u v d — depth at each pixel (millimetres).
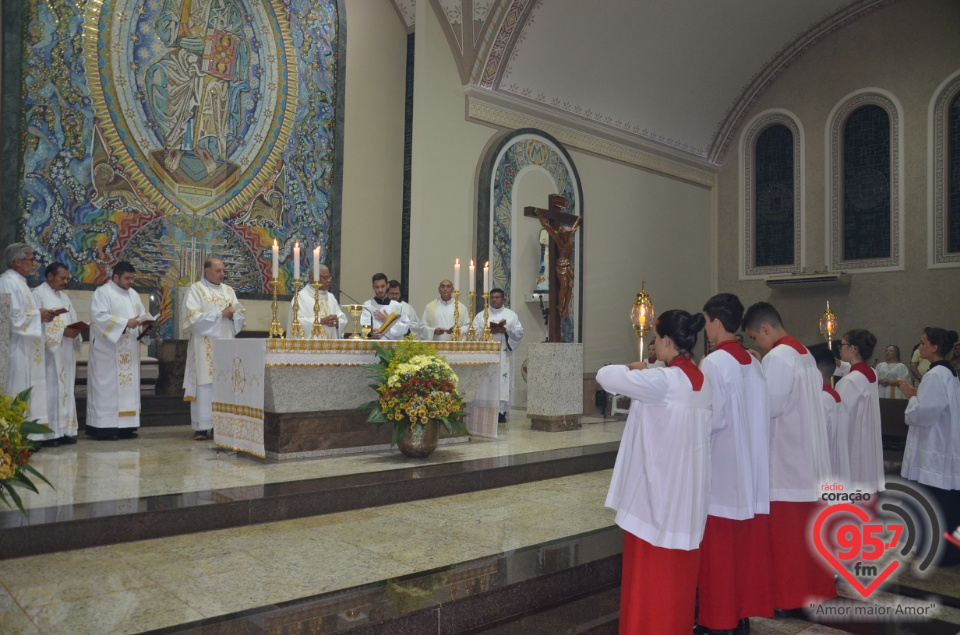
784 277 13391
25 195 7594
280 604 3098
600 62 11641
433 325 9219
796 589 3732
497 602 3412
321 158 9648
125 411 6750
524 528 4480
